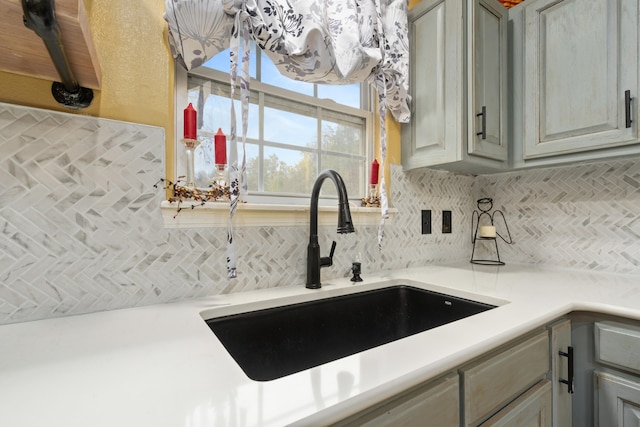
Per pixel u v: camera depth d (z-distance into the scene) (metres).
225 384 0.41
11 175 0.63
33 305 0.65
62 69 0.56
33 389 0.39
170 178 0.82
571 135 1.09
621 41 0.97
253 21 0.80
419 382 0.45
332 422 0.36
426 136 1.24
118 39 0.74
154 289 0.78
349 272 1.16
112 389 0.39
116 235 0.73
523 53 1.22
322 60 0.92
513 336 0.61
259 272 0.95
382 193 1.10
